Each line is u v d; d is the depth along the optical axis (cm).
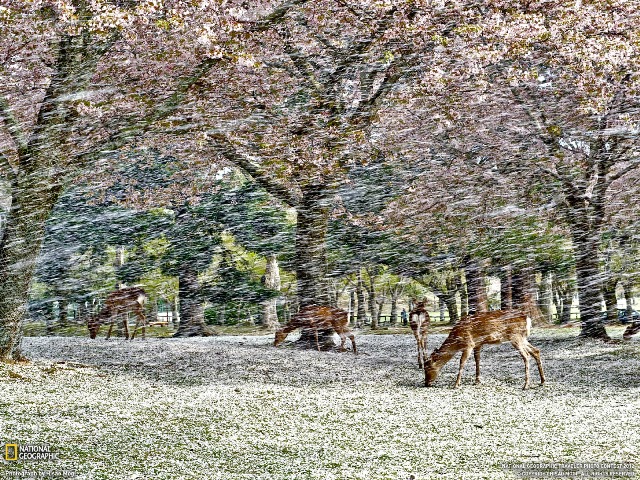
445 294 2984
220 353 1741
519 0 1669
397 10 1669
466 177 2252
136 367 1471
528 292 2417
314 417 983
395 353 1866
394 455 780
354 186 2325
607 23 1664
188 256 2755
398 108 2048
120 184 2645
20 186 1321
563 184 2133
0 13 1206
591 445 825
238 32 1491
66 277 2833
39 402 984
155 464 723
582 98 1869
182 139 2191
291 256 2827
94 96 1661
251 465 730
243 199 2761
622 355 1684
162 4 1279
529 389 1240
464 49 1633
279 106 1939
